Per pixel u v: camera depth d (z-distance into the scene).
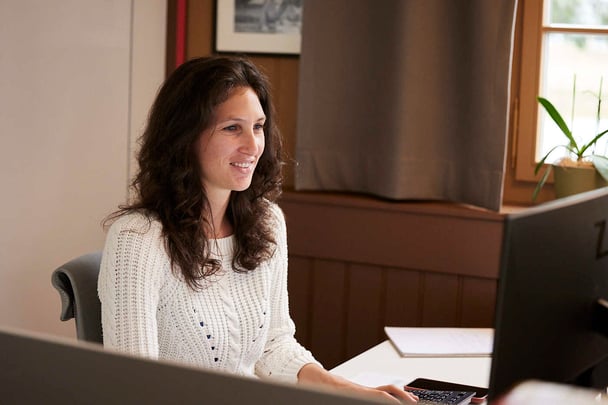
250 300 2.29
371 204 3.47
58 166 3.28
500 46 3.28
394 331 2.67
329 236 3.55
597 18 3.45
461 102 3.39
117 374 0.91
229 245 2.26
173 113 2.14
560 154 3.52
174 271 2.13
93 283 2.18
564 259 1.46
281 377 2.35
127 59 3.54
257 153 2.18
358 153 3.57
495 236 3.34
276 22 3.71
